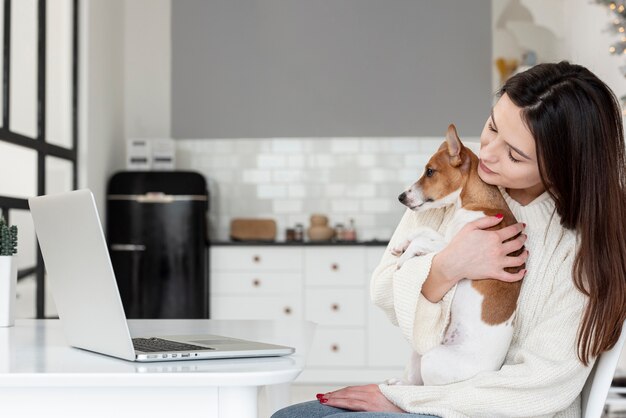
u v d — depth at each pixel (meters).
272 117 6.99
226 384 1.37
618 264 1.48
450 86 6.91
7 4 4.71
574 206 1.52
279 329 2.25
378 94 6.94
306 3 6.98
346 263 6.27
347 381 6.25
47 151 5.33
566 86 1.48
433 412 1.47
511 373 1.50
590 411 1.54
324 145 6.96
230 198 6.98
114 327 1.54
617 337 1.50
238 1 7.01
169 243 6.20
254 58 6.99
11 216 4.73
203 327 2.31
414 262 1.59
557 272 1.57
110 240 6.25
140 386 1.38
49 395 1.39
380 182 6.93
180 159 7.01
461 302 1.56
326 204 6.94
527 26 6.82
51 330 2.26
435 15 6.93
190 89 7.02
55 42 5.55
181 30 7.03
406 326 1.57
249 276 6.31
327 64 6.97
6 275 2.37
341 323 6.25
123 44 7.00
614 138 1.50
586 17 6.25
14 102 4.84
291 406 1.67
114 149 6.71
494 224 1.57
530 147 1.50
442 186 1.66
